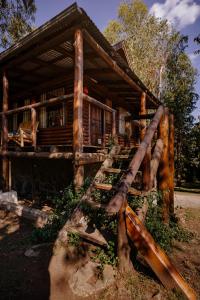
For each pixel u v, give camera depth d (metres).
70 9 3.60
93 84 7.53
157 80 19.72
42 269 2.84
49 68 6.38
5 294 2.41
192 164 17.19
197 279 3.10
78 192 3.98
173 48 19.59
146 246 2.71
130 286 2.62
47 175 7.04
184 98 16.97
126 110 11.81
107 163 4.55
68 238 3.10
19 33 11.34
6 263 3.03
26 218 4.90
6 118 6.19
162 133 5.05
